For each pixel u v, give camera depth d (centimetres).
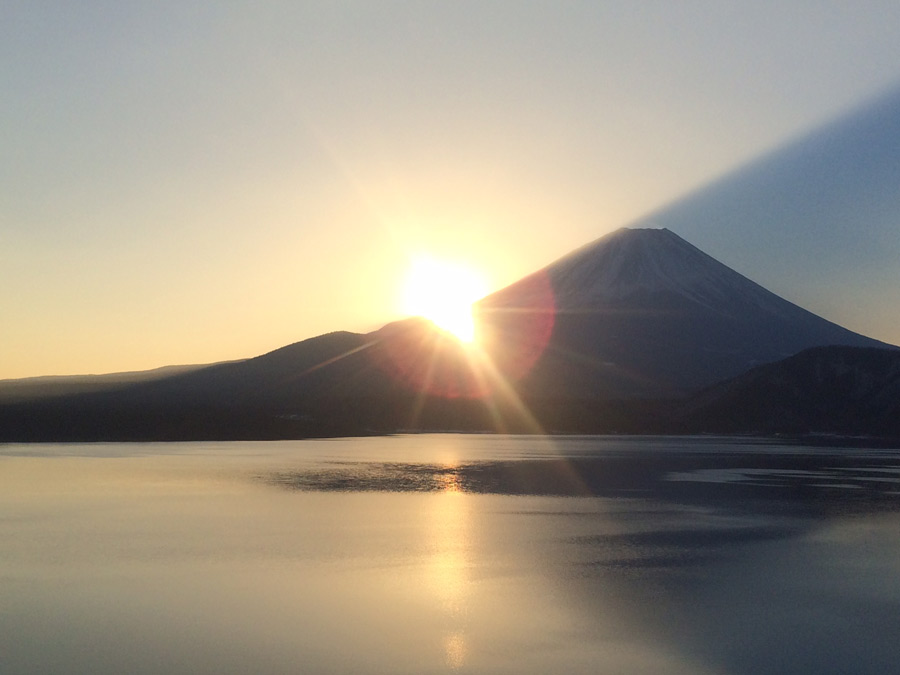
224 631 1889
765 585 2316
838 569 2511
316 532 3058
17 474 5044
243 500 3891
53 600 2123
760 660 1739
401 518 3391
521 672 1658
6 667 1669
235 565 2506
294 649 1773
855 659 1750
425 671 1658
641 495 4184
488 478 4981
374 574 2406
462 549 2766
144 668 1664
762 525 3272
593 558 2644
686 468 5731
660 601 2147
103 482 4609
